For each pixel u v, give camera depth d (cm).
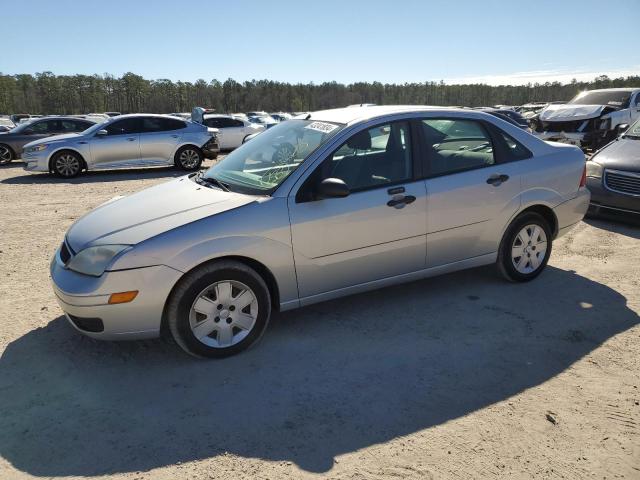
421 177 412
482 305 441
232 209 348
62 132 1669
